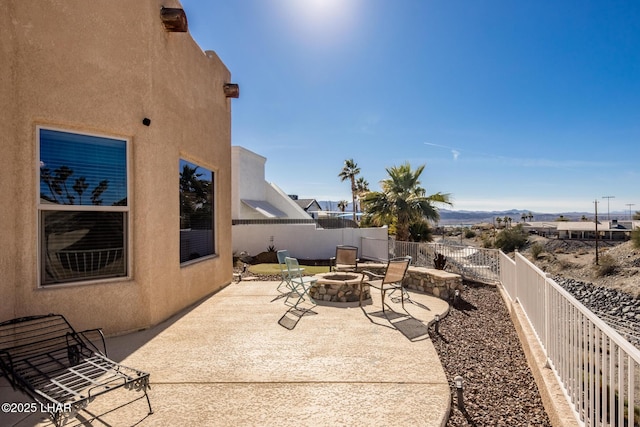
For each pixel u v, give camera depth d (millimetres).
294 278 9219
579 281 35719
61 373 3439
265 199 26859
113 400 3492
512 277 7594
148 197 5859
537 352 4398
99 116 5305
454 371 4434
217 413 3248
